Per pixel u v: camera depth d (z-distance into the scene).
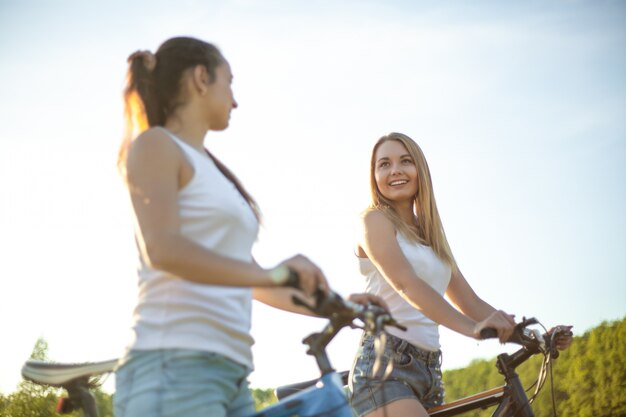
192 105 2.32
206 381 2.11
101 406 4.82
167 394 2.06
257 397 5.21
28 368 2.59
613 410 6.93
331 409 2.32
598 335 7.29
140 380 2.09
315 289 1.98
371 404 3.37
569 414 7.14
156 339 2.09
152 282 2.14
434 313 3.21
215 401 2.12
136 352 2.11
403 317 3.43
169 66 2.32
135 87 2.35
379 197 3.70
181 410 2.06
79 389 2.56
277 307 2.74
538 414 7.22
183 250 1.97
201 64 2.33
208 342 2.12
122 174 2.33
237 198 2.27
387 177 3.65
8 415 5.46
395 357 3.38
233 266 1.96
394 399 3.33
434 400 3.50
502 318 3.03
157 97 2.32
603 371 7.14
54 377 2.55
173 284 2.12
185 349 2.09
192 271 1.96
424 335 3.44
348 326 2.38
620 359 7.11
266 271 1.96
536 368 7.32
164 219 2.02
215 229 2.18
